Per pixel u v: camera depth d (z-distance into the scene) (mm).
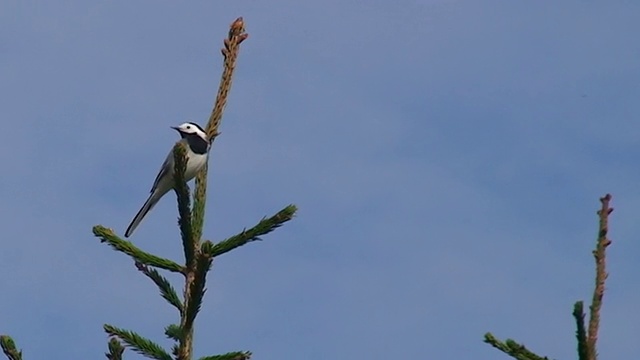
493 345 8531
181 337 10203
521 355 8430
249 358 10164
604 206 8211
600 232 8172
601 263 8094
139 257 10922
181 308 10758
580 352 7809
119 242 11109
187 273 10844
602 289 8023
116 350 10102
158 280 10898
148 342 10391
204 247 10438
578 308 7766
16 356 9641
